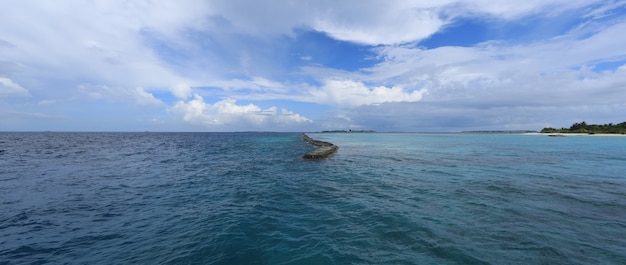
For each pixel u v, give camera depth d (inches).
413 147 1785.2
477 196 437.4
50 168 762.8
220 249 245.9
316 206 382.9
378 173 682.8
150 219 330.3
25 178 605.6
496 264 219.5
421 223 310.0
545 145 1873.8
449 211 355.6
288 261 224.4
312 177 623.8
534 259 227.5
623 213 345.4
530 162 917.8
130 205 393.1
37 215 346.0
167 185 534.0
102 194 459.5
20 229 299.0
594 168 767.7
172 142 2412.6
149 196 446.3
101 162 910.4
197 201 414.0
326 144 1792.6
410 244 255.1
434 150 1507.1
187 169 754.2
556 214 341.4
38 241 268.1
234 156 1138.7
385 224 307.4
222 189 496.4
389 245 253.3
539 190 479.5
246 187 513.7
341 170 733.9
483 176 634.2
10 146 1656.0
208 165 840.9
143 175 652.1
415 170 733.9
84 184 543.2
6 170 717.3
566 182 555.8
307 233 282.7
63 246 256.8
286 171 716.7
